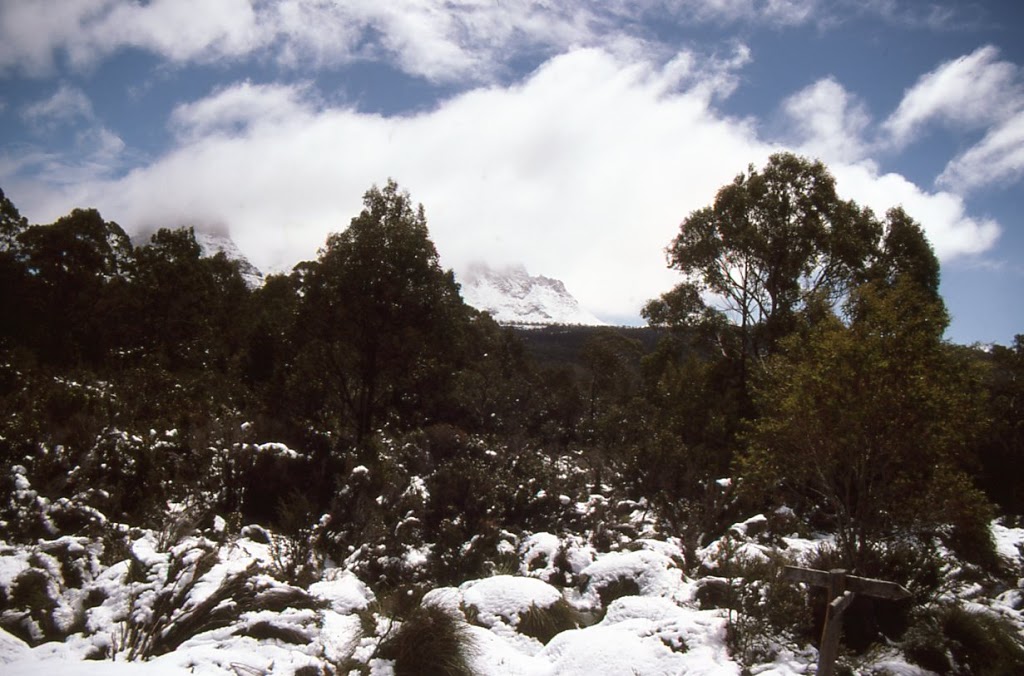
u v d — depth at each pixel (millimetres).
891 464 10172
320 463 14680
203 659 4926
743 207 27766
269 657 5543
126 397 17625
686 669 6273
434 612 6562
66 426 14125
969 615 8016
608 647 6512
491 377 28219
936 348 10188
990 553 11555
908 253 28391
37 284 32125
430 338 25922
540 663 6656
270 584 7023
